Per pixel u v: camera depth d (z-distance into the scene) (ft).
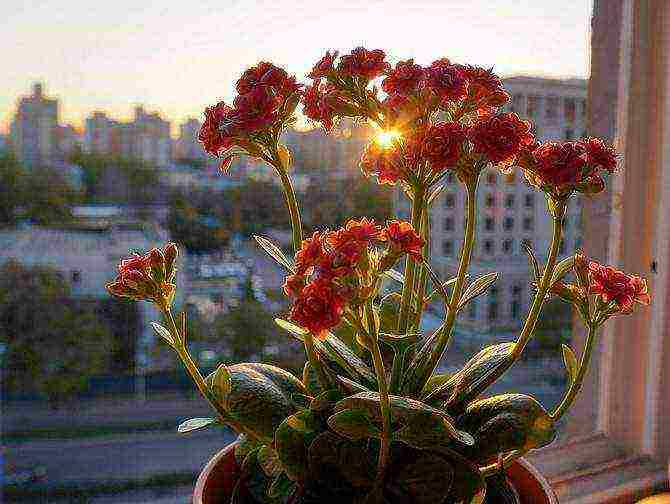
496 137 0.85
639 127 1.59
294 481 0.92
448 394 1.00
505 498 0.98
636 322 1.65
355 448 0.89
